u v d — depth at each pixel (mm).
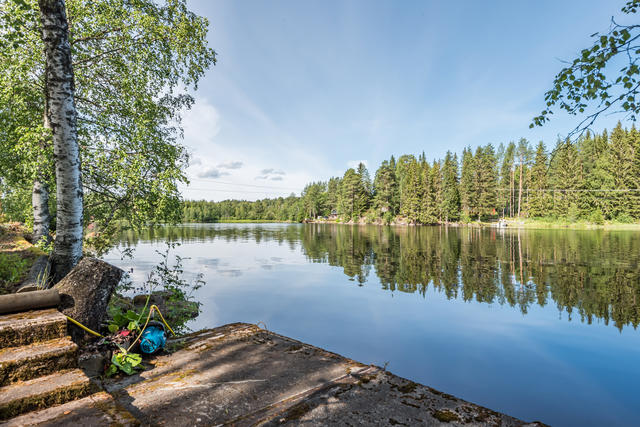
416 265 16453
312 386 2557
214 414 2109
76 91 7125
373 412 2146
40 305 2787
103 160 6371
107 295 3367
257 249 23828
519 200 63969
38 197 7293
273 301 9570
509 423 2035
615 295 10203
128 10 6762
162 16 7344
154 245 23953
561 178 54062
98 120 6758
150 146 7488
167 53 7387
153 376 2748
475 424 2014
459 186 67625
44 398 1913
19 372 2076
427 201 63781
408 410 2180
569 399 4500
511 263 16625
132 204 7312
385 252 21906
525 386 4875
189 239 31344
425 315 8359
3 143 6785
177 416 2078
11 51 5672
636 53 3234
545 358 5863
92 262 3295
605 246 23391
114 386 2541
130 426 1719
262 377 2729
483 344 6441
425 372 5289
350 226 68125
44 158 5562
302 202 112500
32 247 7352
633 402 4434
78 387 2057
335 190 100375
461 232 43219
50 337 2484
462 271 14680
